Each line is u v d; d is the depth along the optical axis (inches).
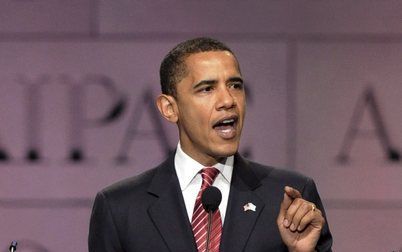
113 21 445.4
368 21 444.8
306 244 221.3
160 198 244.1
